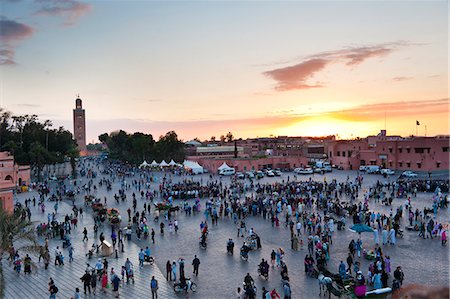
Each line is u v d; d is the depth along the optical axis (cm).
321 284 2162
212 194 5650
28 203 5331
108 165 12862
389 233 3106
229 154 13988
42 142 10106
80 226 3947
